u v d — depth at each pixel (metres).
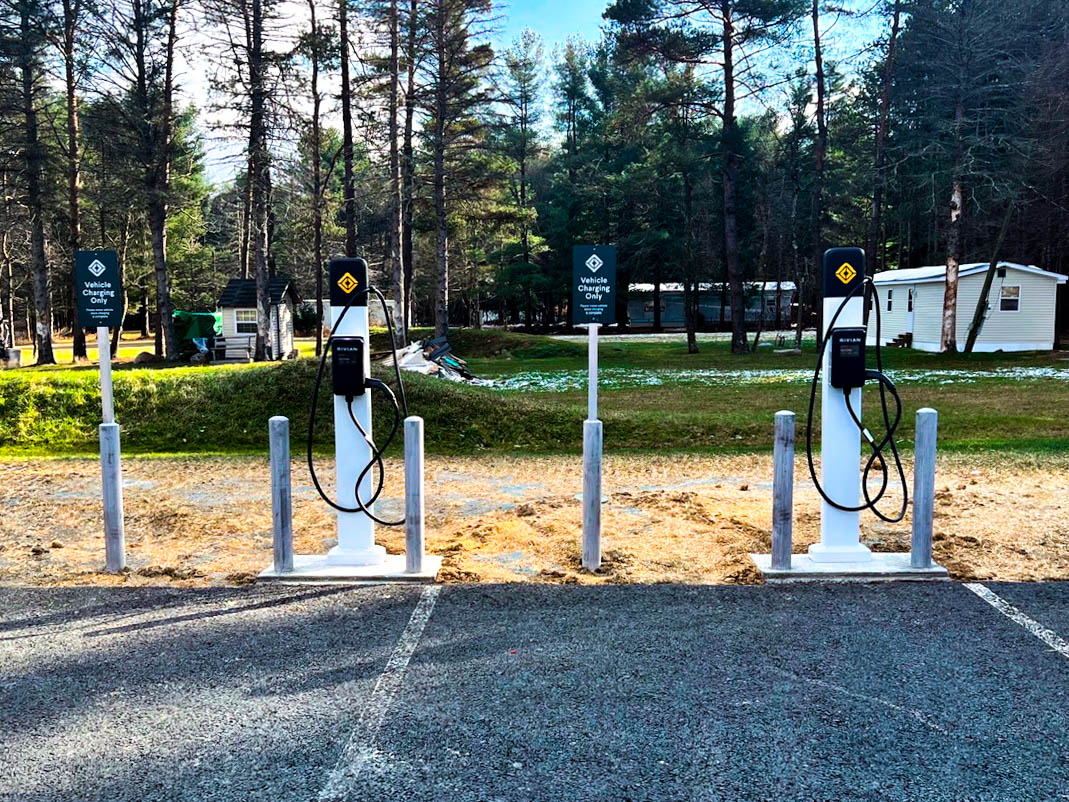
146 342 49.28
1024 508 6.71
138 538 6.16
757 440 11.03
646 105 30.12
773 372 23.31
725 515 6.71
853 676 3.53
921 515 4.88
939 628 4.07
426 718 3.20
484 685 3.48
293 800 2.67
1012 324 29.03
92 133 27.45
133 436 11.78
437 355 22.69
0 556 5.67
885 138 30.98
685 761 2.87
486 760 2.89
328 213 34.31
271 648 3.91
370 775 2.80
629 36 28.34
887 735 3.04
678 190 42.94
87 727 3.16
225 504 7.39
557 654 3.80
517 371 26.30
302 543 5.98
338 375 5.05
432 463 9.70
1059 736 3.02
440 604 4.51
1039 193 29.03
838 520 5.11
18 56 24.52
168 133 27.52
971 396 15.70
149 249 42.66
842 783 2.73
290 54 25.02
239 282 33.75
